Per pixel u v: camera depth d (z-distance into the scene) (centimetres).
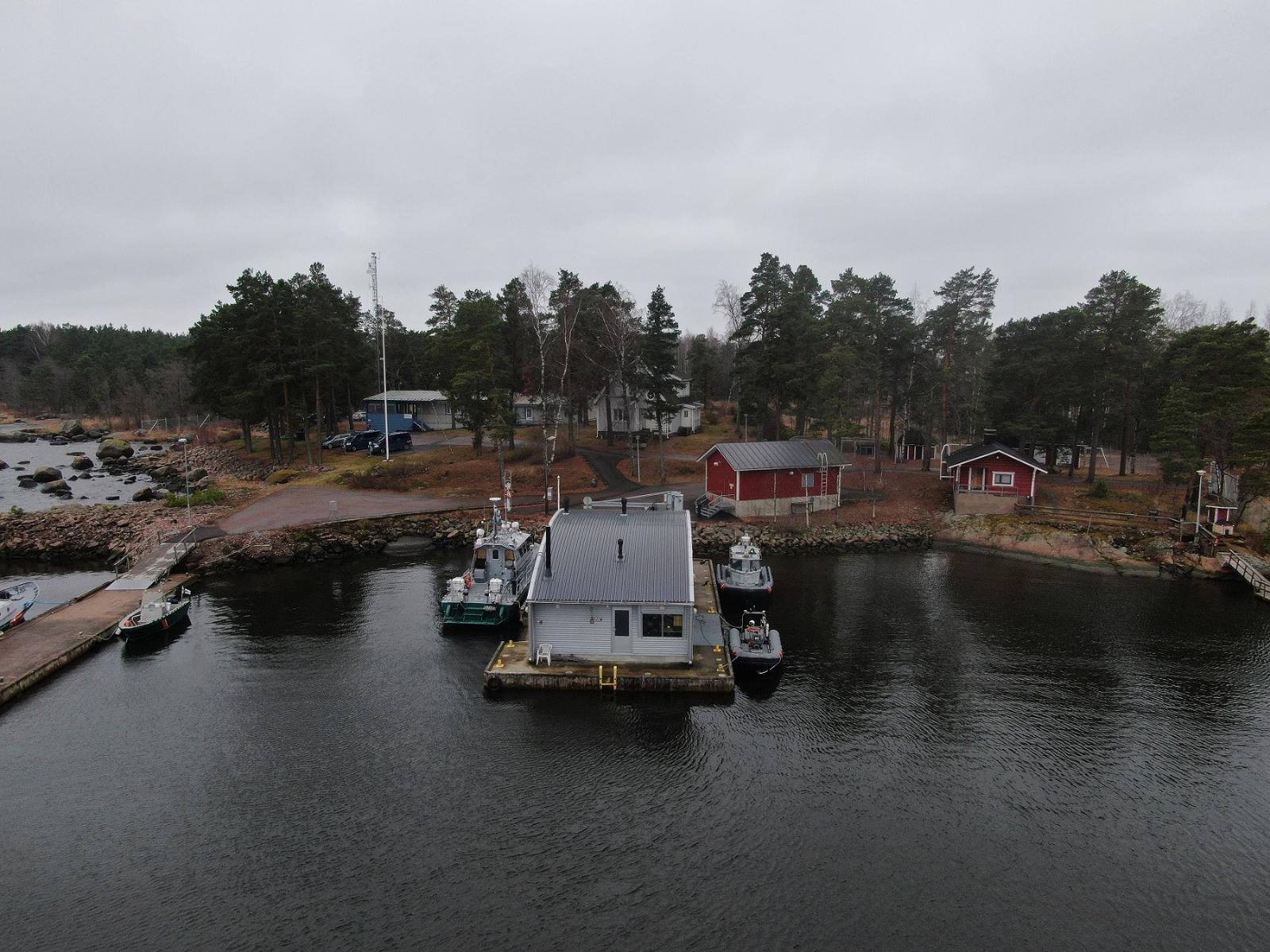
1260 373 4022
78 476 7256
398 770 1967
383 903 1475
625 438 7688
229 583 3816
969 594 3612
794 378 5531
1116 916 1451
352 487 5691
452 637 2961
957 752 2062
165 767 1980
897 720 2252
